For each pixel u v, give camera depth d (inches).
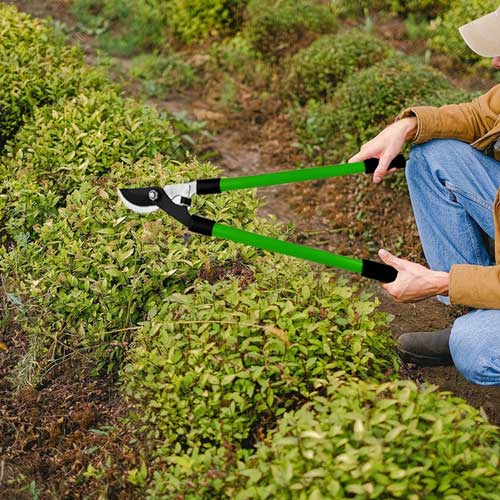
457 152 108.8
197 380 93.6
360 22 258.2
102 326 112.5
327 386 93.7
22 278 122.7
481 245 110.7
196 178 133.0
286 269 113.4
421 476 77.8
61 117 149.1
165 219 122.8
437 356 116.0
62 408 112.6
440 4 254.1
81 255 114.8
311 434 77.4
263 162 192.4
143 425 101.9
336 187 178.1
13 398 114.5
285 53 229.8
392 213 167.5
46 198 131.7
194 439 93.0
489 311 99.1
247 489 79.0
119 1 252.8
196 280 112.9
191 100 217.9
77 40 241.6
